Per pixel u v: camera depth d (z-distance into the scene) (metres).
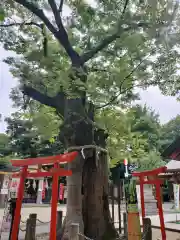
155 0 5.88
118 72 6.50
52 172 5.77
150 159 16.61
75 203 6.87
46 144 21.42
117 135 9.10
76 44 8.20
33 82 7.02
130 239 5.61
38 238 8.51
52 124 7.83
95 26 7.33
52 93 6.92
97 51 7.40
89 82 6.34
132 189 6.06
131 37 6.27
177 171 8.84
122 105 8.05
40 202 23.92
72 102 7.28
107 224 7.46
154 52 6.75
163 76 7.25
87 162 7.80
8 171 15.81
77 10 7.12
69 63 7.65
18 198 6.01
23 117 9.59
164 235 7.04
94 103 7.47
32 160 6.07
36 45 7.60
